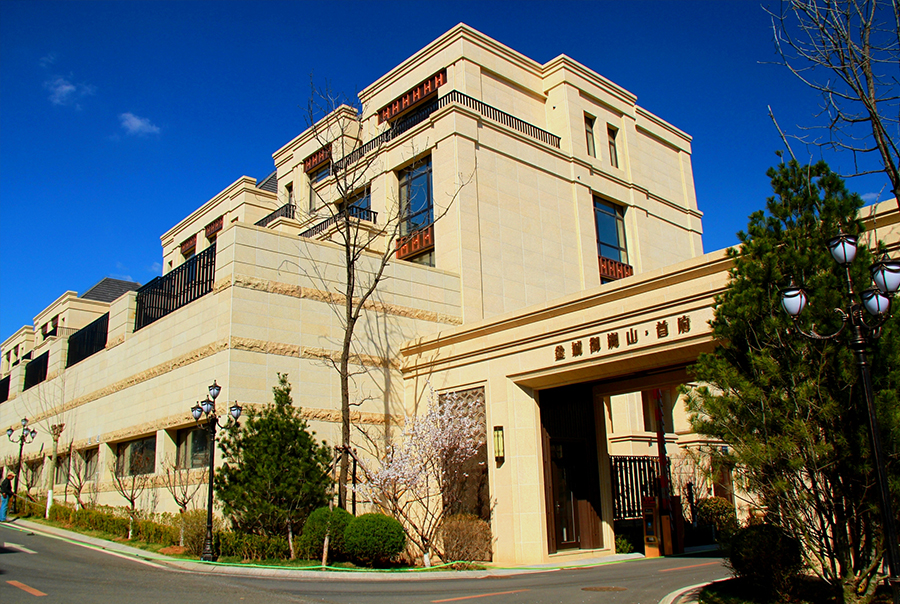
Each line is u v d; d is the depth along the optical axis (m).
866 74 10.66
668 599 11.46
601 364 17.12
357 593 12.03
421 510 20.50
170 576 13.80
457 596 11.80
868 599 9.59
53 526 24.06
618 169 34.00
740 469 10.62
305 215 33.91
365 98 34.91
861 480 9.44
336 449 18.67
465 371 20.83
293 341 20.28
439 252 26.22
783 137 11.16
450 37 30.52
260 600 10.91
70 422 30.30
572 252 30.00
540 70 33.06
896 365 9.29
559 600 11.49
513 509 18.84
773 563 10.48
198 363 20.36
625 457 22.95
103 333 28.81
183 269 22.88
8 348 49.34
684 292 15.45
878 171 10.95
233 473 17.50
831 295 9.71
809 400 9.65
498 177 27.73
